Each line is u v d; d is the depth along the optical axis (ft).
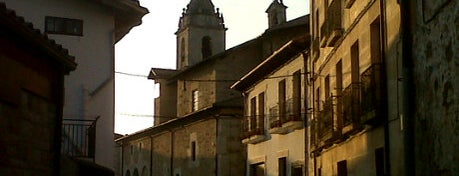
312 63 79.61
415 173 37.93
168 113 164.04
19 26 36.81
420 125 37.06
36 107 41.63
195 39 181.88
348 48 59.21
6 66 37.06
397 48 45.27
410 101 38.40
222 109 124.06
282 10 160.35
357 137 56.95
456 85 31.53
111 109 77.20
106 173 57.36
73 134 67.97
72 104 73.10
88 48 75.46
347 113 57.11
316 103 76.64
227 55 139.13
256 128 100.99
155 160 155.63
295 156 86.58
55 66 44.42
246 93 109.81
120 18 80.18
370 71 50.39
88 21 76.07
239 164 123.13
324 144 68.49
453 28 31.76
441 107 33.60
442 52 33.35
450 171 32.48
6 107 37.24
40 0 73.77
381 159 51.21
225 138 123.44
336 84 64.59
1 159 36.47
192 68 148.66
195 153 133.39
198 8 184.75
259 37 131.54
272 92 95.81
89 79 74.90
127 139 175.73
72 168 50.11
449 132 32.55
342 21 61.72
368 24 52.75
